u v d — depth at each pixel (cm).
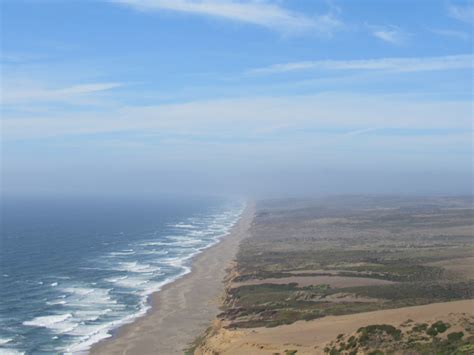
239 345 6100
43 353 7656
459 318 5112
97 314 9725
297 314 7712
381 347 4797
